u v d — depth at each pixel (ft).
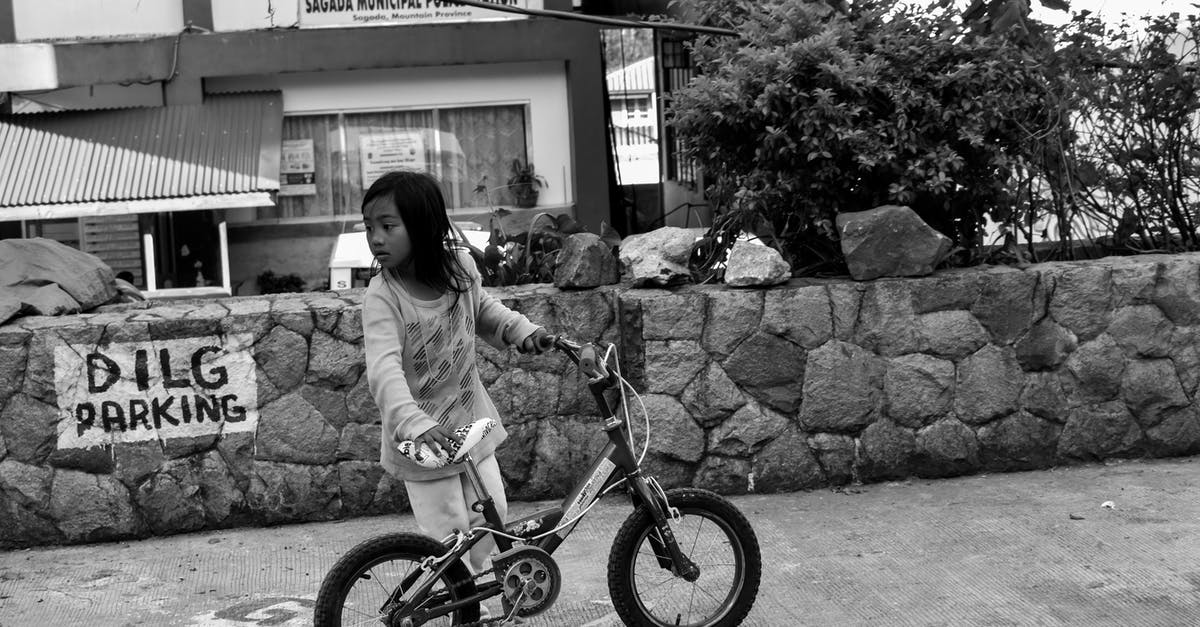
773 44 20.48
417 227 12.28
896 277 19.57
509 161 46.68
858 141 19.39
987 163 20.31
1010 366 19.74
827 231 20.21
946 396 19.65
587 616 14.65
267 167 41.86
